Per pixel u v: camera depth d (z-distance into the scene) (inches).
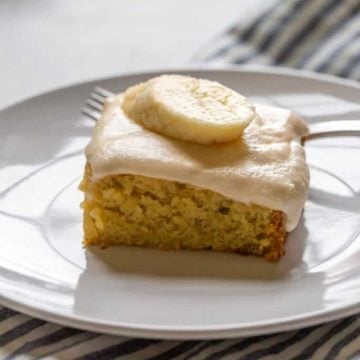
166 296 18.8
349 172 21.9
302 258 19.7
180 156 19.9
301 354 18.2
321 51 28.0
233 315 18.3
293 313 18.2
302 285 19.0
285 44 28.3
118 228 20.2
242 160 19.9
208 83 20.9
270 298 18.7
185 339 17.8
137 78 24.7
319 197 21.2
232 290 19.0
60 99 24.0
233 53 28.2
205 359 18.1
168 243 20.2
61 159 22.5
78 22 31.1
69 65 28.7
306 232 20.3
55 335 18.5
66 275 19.3
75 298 18.7
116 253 20.0
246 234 19.8
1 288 18.7
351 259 19.6
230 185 19.6
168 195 20.0
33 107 23.8
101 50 29.5
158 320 18.2
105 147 20.1
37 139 23.0
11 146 22.8
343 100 24.1
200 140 20.0
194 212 20.0
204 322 18.1
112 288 19.0
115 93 24.4
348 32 28.3
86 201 20.2
